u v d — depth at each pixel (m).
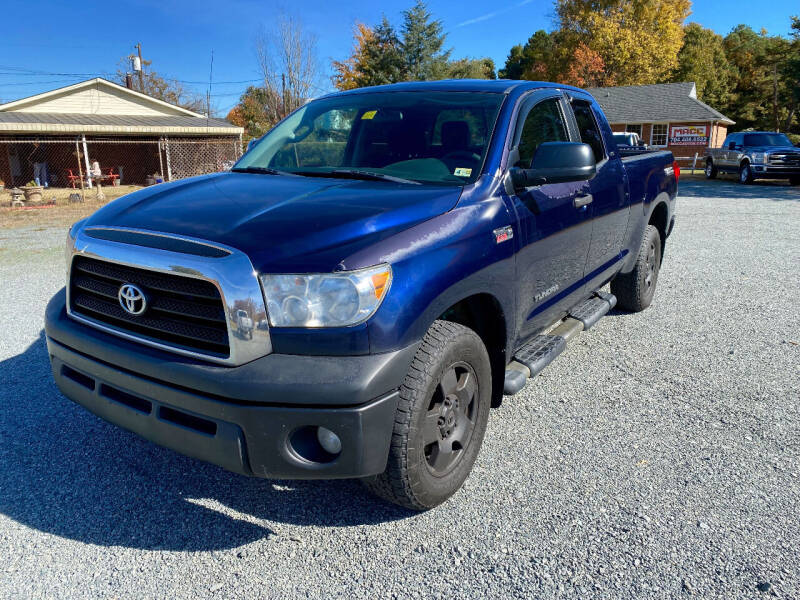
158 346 2.38
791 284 6.93
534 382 4.22
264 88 35.91
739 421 3.63
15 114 28.31
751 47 67.62
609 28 49.91
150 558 2.48
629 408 3.81
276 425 2.18
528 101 3.52
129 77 37.56
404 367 2.31
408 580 2.35
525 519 2.71
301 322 2.18
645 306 5.80
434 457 2.65
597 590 2.28
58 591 2.29
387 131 3.45
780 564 2.42
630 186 4.71
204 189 2.98
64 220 14.73
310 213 2.47
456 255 2.56
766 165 21.70
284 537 2.62
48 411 3.78
